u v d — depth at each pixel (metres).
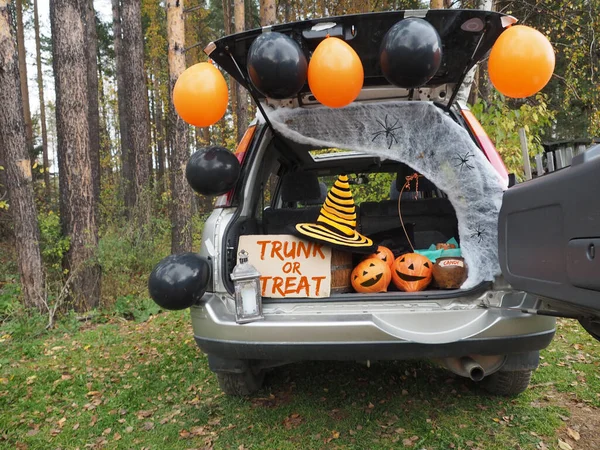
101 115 24.78
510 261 2.07
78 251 5.80
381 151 2.59
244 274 2.24
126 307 5.96
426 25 1.84
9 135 5.34
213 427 2.81
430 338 2.12
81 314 5.75
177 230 8.52
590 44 8.64
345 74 1.97
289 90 2.00
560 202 1.68
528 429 2.59
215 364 2.51
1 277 7.64
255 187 3.03
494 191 2.25
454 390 3.09
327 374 3.46
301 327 2.14
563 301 1.71
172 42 7.88
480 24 2.04
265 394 3.17
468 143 2.33
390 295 2.24
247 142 2.82
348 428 2.69
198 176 2.47
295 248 2.40
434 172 2.44
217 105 2.43
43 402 3.31
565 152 1.99
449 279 2.30
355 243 2.40
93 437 2.82
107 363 4.07
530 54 2.03
